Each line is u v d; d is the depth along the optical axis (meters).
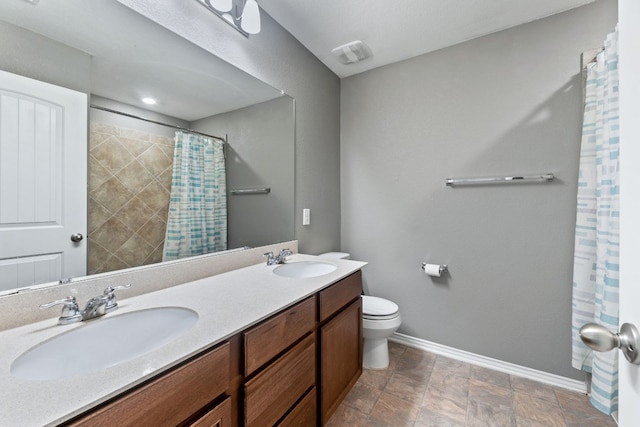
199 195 1.41
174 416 0.68
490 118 1.87
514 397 1.60
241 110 1.59
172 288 1.21
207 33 1.40
